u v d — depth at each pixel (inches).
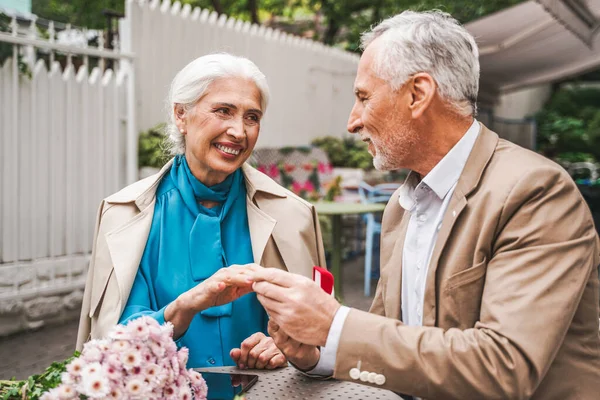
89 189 204.7
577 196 53.1
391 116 58.3
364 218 283.1
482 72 388.2
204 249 76.2
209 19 261.7
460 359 47.8
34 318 189.8
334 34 548.7
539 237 50.6
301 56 331.9
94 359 47.9
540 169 53.4
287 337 61.1
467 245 55.1
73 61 248.7
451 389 47.9
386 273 70.6
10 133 181.8
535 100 874.1
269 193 83.0
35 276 189.9
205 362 73.8
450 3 442.3
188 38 248.7
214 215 79.0
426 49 56.2
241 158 76.3
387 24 59.7
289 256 80.7
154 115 232.7
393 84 57.4
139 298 74.6
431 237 60.4
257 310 78.7
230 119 73.9
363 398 59.9
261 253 77.9
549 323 47.8
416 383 48.8
